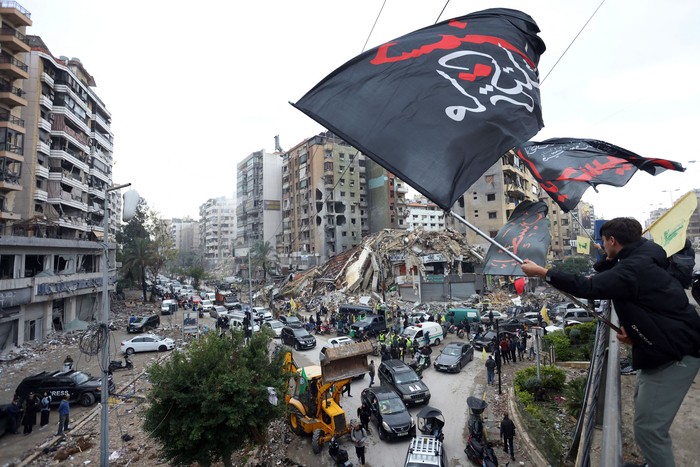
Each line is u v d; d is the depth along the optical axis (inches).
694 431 180.9
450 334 1333.7
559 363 849.5
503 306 1641.2
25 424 642.2
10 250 1175.0
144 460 553.3
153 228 2787.9
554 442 468.8
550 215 2952.8
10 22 1384.1
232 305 2010.3
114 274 1752.0
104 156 2164.1
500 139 141.0
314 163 2778.1
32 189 1489.9
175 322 1702.8
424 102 144.9
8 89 1376.7
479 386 807.7
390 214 2847.0
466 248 2011.6
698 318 85.8
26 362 1048.8
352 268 2033.7
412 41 162.9
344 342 1090.1
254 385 487.5
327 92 149.9
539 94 163.9
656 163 261.9
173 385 456.1
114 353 1175.0
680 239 220.4
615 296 86.4
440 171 131.4
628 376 344.2
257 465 530.6
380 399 631.8
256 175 3344.0
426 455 465.4
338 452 534.9
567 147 301.7
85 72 1996.8
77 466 540.4
